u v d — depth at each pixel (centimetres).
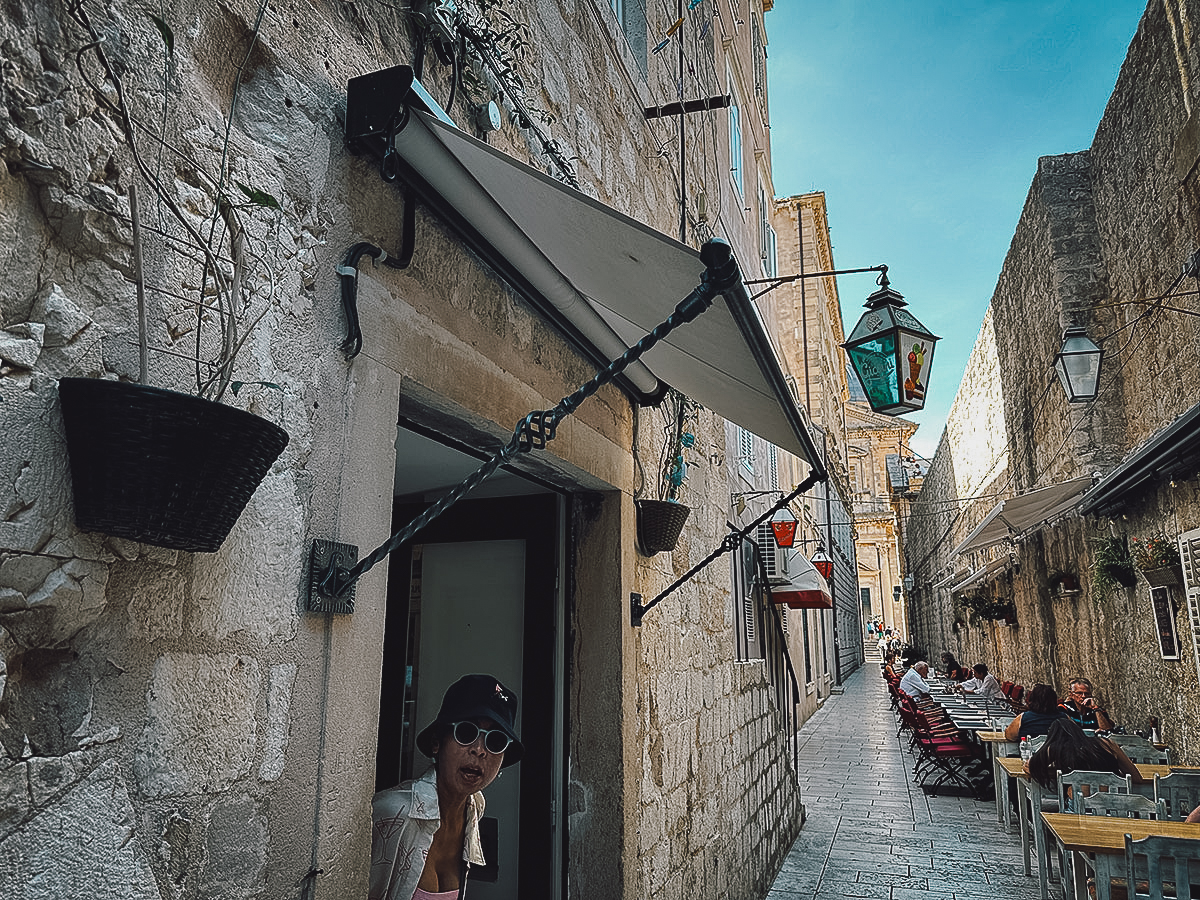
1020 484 1304
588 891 300
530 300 264
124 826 113
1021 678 1444
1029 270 1134
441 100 226
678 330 240
